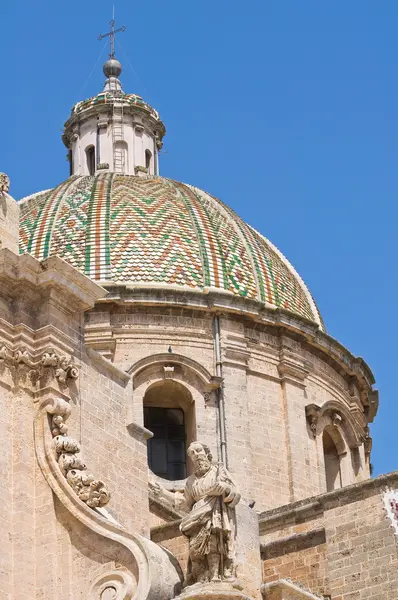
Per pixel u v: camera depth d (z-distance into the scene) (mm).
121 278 76438
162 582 46562
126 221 79562
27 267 51969
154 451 74125
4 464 49594
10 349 51219
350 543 56344
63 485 49469
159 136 95188
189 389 73562
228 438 72688
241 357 75125
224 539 46625
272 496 72625
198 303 75438
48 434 50469
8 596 47750
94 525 48531
